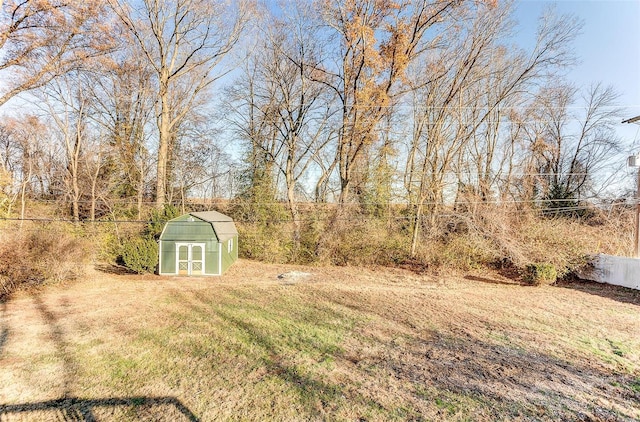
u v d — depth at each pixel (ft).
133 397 14.10
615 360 18.17
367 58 49.96
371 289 37.50
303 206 64.03
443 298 33.35
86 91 61.11
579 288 38.81
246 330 22.88
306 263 57.06
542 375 16.34
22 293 33.63
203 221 45.47
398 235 57.11
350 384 15.31
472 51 52.75
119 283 39.68
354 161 57.00
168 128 61.16
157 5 56.49
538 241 44.60
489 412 13.05
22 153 59.47
